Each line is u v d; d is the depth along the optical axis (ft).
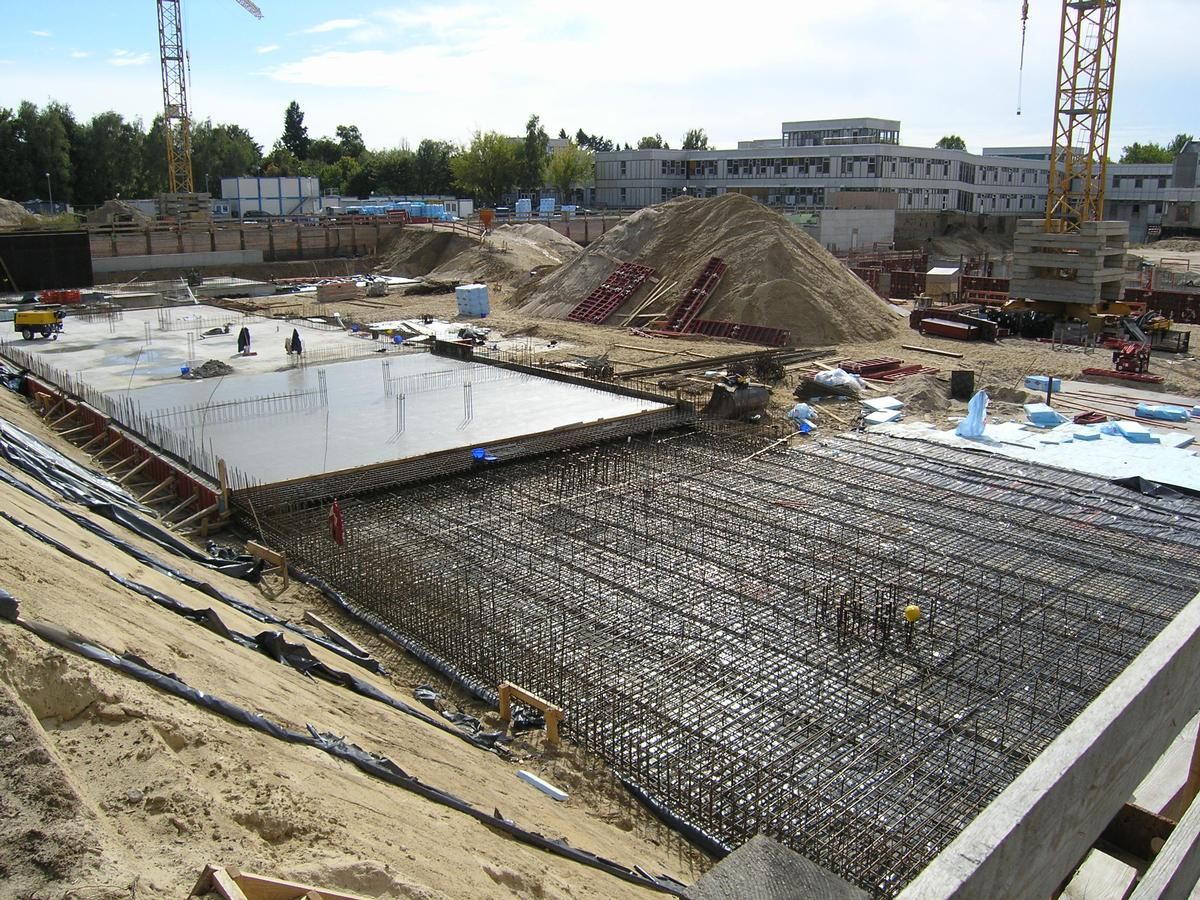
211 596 49.75
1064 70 146.30
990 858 8.46
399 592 56.24
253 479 72.95
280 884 19.49
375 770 31.32
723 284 152.35
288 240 241.14
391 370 113.50
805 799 38.96
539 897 26.58
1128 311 144.46
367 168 416.67
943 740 42.88
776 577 59.77
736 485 77.97
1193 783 14.62
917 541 66.39
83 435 88.53
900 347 137.90
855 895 8.30
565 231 283.79
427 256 246.06
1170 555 64.18
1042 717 44.68
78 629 30.58
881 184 304.71
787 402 107.65
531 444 84.84
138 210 265.54
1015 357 129.59
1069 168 148.77
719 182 348.79
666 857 36.55
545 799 38.47
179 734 26.35
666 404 99.04
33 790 20.95
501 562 61.41
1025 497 76.07
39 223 249.55
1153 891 10.96
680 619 54.08
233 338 134.31
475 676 49.47
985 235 321.73
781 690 47.03
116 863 19.52
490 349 132.46
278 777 26.50
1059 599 57.00
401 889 21.91
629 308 160.04
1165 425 97.60
